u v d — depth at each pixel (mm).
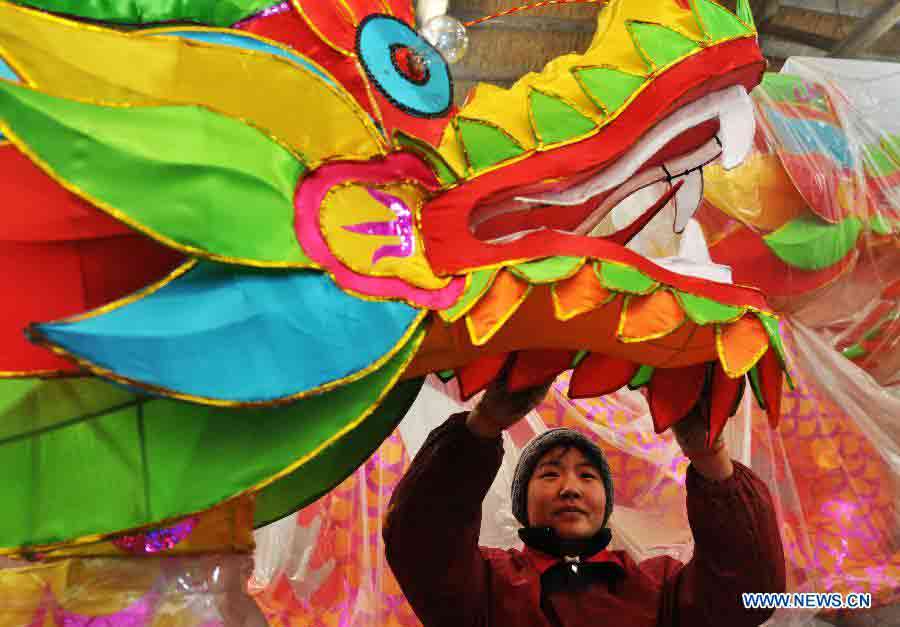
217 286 850
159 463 852
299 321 864
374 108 1086
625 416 2238
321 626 1791
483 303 955
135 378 752
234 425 875
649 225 2020
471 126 1104
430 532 1226
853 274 2293
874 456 2207
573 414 2197
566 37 3490
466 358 1079
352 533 1898
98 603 995
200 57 917
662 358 1094
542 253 982
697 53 1138
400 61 1140
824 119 2352
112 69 854
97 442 861
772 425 1104
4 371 858
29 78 800
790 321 2311
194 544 1044
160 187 822
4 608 978
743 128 1149
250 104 936
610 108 1115
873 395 2244
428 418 1999
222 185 861
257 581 1820
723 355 1015
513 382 1209
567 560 1353
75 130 787
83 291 914
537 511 1396
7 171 883
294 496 1162
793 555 2086
